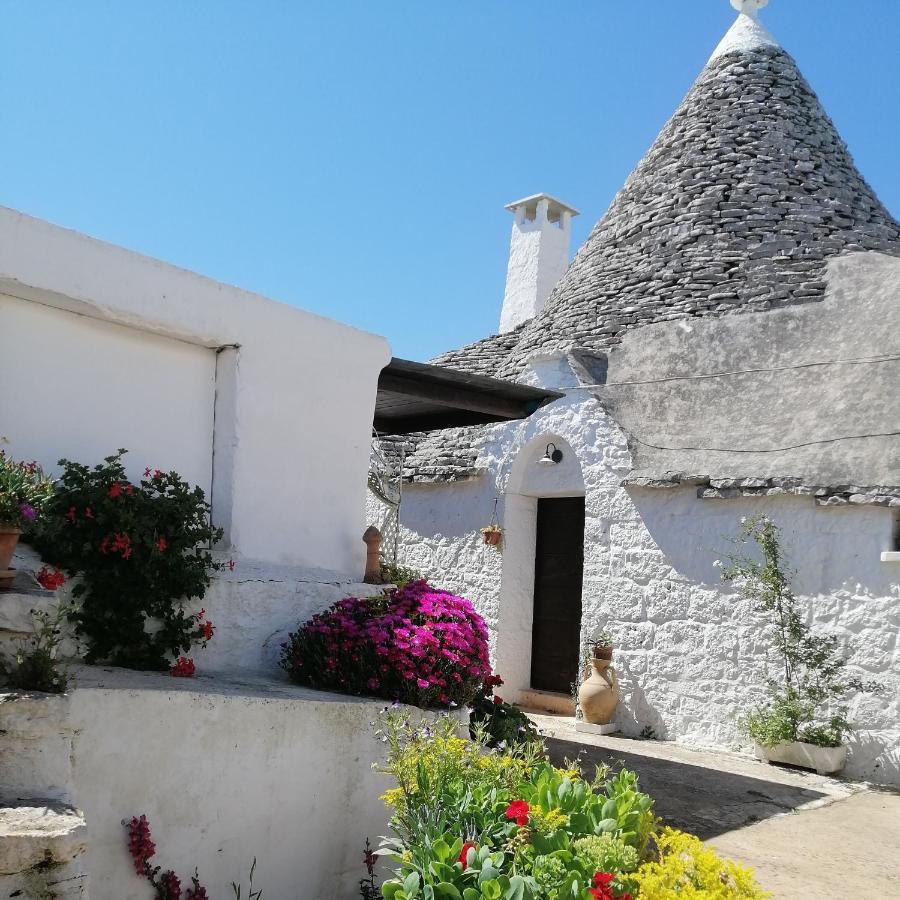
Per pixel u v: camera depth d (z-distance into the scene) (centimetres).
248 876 451
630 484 1011
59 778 343
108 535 503
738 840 605
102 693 401
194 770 432
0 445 510
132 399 577
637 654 991
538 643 1180
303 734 478
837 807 709
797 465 880
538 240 1942
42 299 527
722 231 1145
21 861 281
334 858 490
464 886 347
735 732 897
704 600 941
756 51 1312
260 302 635
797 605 868
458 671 567
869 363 890
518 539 1181
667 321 1093
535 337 1273
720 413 984
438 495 1268
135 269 561
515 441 1174
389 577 736
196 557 552
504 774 448
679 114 1317
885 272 948
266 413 636
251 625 588
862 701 816
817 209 1129
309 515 664
